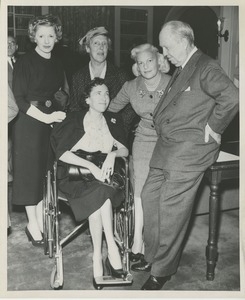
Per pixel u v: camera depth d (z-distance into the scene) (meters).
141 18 6.00
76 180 2.48
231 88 2.11
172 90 2.30
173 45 2.24
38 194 2.89
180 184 2.27
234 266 2.68
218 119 2.16
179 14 5.86
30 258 2.79
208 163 2.30
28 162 2.82
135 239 2.71
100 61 2.90
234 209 3.74
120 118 2.74
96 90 2.52
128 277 2.34
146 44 2.54
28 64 2.72
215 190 2.41
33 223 2.97
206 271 2.60
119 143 2.65
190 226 3.35
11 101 2.54
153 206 2.49
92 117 2.60
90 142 2.59
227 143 3.16
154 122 2.47
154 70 2.53
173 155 2.28
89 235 3.18
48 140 2.87
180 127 2.28
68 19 5.66
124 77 3.00
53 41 2.72
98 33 2.85
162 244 2.33
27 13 5.34
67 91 3.04
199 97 2.22
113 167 2.45
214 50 5.43
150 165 2.43
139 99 2.66
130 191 2.47
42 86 2.76
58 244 2.43
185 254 2.87
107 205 2.38
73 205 2.42
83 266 2.70
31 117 2.77
